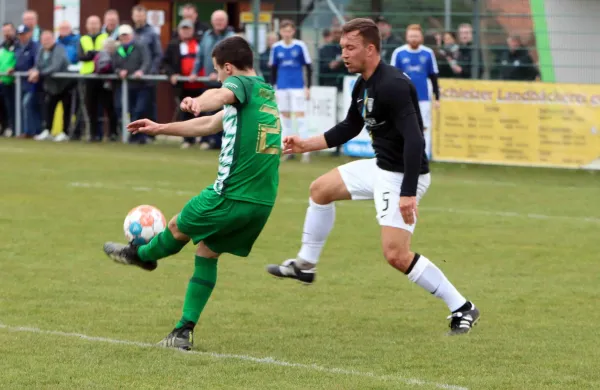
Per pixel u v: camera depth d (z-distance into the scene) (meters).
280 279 19.61
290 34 41.88
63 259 20.95
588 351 14.45
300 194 31.97
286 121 42.59
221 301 17.64
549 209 30.00
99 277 19.28
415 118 14.80
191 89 45.38
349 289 18.81
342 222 26.98
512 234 25.36
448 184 36.12
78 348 14.03
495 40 43.22
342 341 14.92
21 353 13.69
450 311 16.95
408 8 44.62
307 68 42.38
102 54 46.81
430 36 44.31
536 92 41.03
